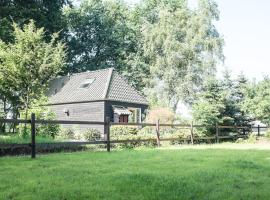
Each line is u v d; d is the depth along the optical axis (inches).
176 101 1753.2
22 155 454.9
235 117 1102.4
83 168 309.3
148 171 292.2
